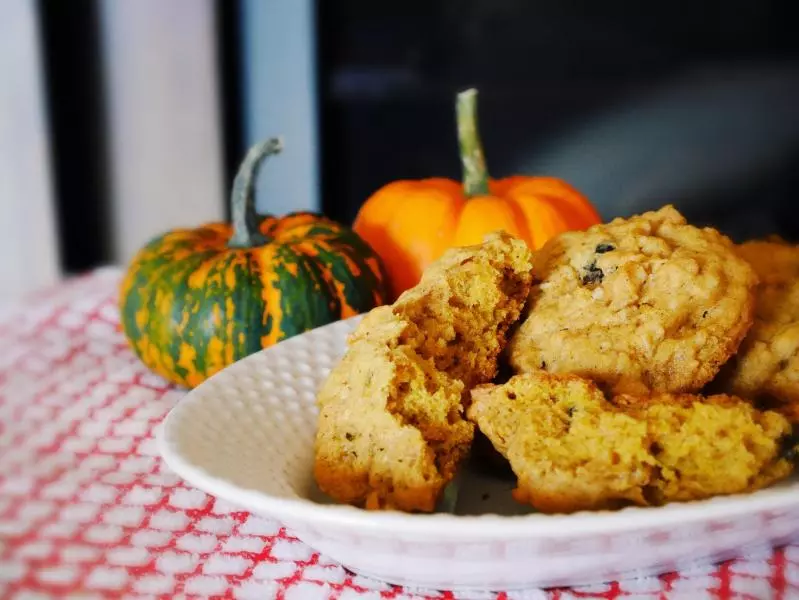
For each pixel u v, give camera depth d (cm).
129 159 74
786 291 35
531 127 85
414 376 31
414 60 83
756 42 83
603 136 86
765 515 29
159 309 40
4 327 45
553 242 36
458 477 32
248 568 31
